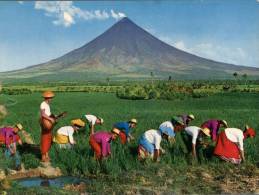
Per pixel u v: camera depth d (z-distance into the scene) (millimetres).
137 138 12672
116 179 9484
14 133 11234
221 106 19656
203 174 9758
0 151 11117
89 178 9883
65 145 11445
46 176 10000
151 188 9016
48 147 10805
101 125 14406
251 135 11227
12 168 10344
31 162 10570
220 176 9641
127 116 16812
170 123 10953
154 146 10625
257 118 16547
